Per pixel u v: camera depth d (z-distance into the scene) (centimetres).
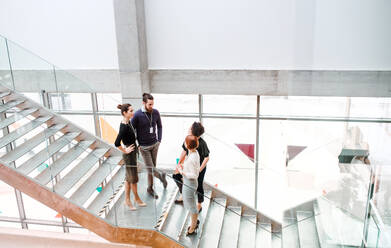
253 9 662
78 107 599
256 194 636
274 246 504
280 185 632
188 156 472
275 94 697
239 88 706
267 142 760
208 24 685
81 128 598
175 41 704
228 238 499
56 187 522
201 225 491
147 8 696
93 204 519
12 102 627
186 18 689
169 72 721
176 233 495
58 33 741
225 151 627
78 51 744
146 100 532
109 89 751
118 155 546
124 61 690
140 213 505
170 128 784
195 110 768
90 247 794
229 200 539
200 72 710
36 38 752
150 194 494
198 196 478
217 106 759
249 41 679
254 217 543
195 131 473
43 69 596
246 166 621
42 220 877
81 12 722
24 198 947
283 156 747
